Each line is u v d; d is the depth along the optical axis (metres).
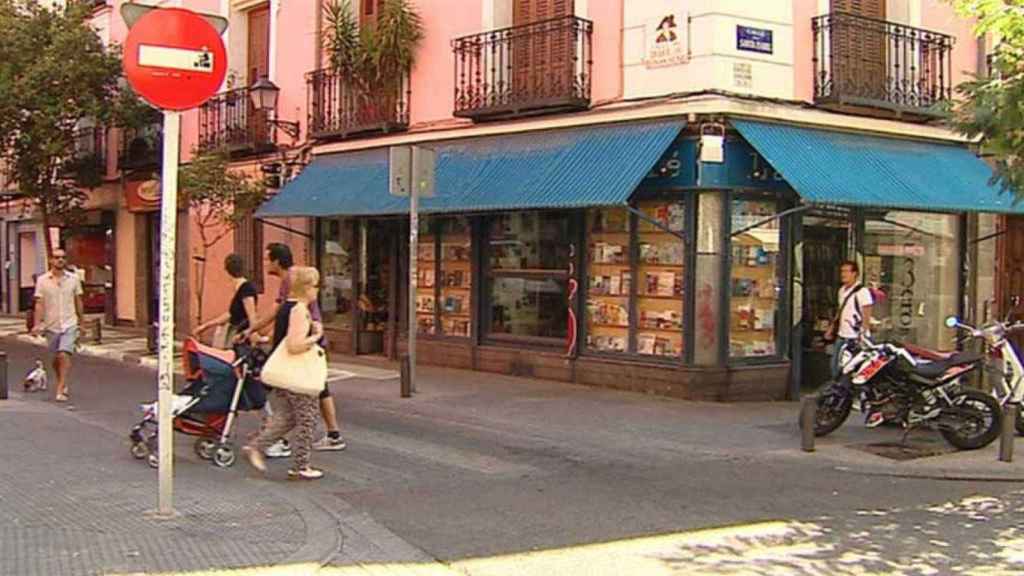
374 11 17.72
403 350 17.00
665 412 12.02
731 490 8.37
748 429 11.02
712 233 12.78
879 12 14.55
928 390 10.14
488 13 15.20
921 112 14.05
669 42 12.86
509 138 14.77
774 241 13.30
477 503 7.76
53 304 12.76
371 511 7.48
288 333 8.27
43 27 21.25
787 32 13.15
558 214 14.66
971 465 9.42
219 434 8.88
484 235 15.74
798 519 7.44
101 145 24.81
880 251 14.74
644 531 7.03
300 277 8.32
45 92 20.89
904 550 6.63
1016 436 10.95
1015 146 8.64
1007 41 8.66
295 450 8.40
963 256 15.54
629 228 13.66
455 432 10.88
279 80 19.52
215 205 17.83
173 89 6.52
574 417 11.68
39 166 21.86
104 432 10.21
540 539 6.79
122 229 25.08
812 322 13.95
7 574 5.53
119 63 21.77
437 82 16.09
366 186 16.09
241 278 10.32
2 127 21.14
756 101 12.78
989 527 7.26
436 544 6.64
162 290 6.73
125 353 18.59
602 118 13.55
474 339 15.77
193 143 21.67
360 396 13.30
